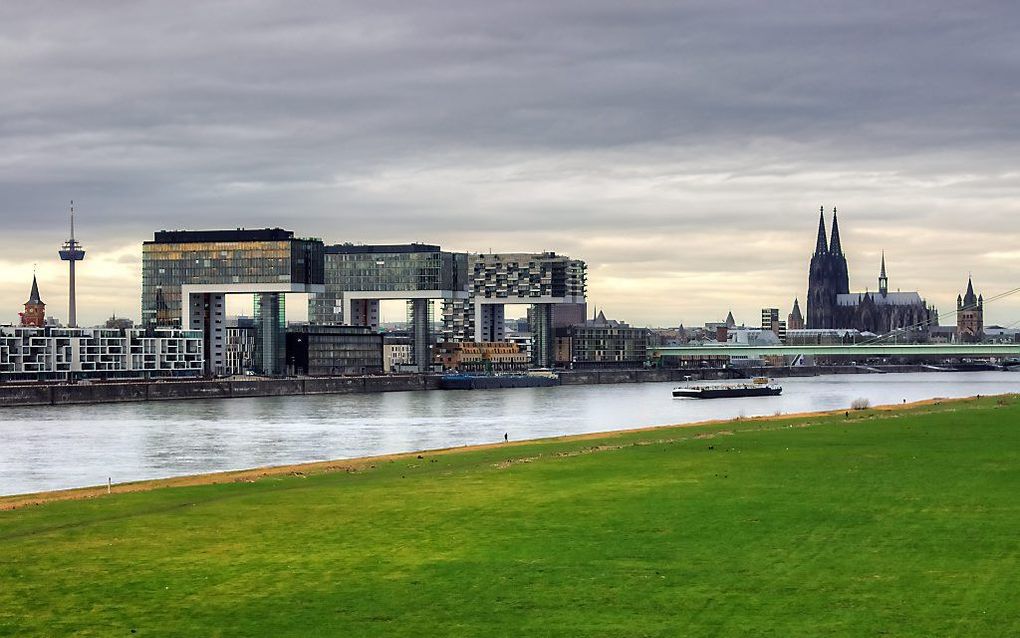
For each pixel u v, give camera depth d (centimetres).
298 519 11081
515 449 18912
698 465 14325
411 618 7731
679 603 7919
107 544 10088
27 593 8512
